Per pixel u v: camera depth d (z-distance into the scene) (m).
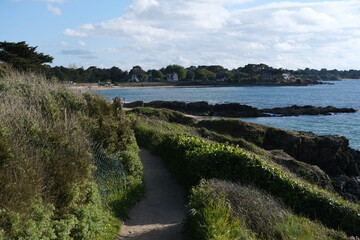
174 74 175.12
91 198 6.17
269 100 76.88
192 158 9.80
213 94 98.62
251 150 18.72
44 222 4.52
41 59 39.19
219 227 5.65
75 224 5.40
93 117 10.37
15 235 4.16
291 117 45.69
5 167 4.67
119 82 150.75
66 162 5.91
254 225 6.49
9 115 6.95
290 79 179.50
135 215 8.02
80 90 12.80
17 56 35.62
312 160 21.48
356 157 21.95
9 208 4.26
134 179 9.56
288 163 16.48
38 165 5.30
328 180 15.70
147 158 13.97
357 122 40.50
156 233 6.88
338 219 7.88
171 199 9.31
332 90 122.25
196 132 21.47
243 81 165.50
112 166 8.65
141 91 115.81
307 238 6.43
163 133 16.33
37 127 6.72
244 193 7.21
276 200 8.00
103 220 6.29
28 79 11.82
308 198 8.34
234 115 46.03
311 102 72.25
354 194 17.22
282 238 6.32
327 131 34.97
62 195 5.47
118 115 10.96
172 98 81.06
